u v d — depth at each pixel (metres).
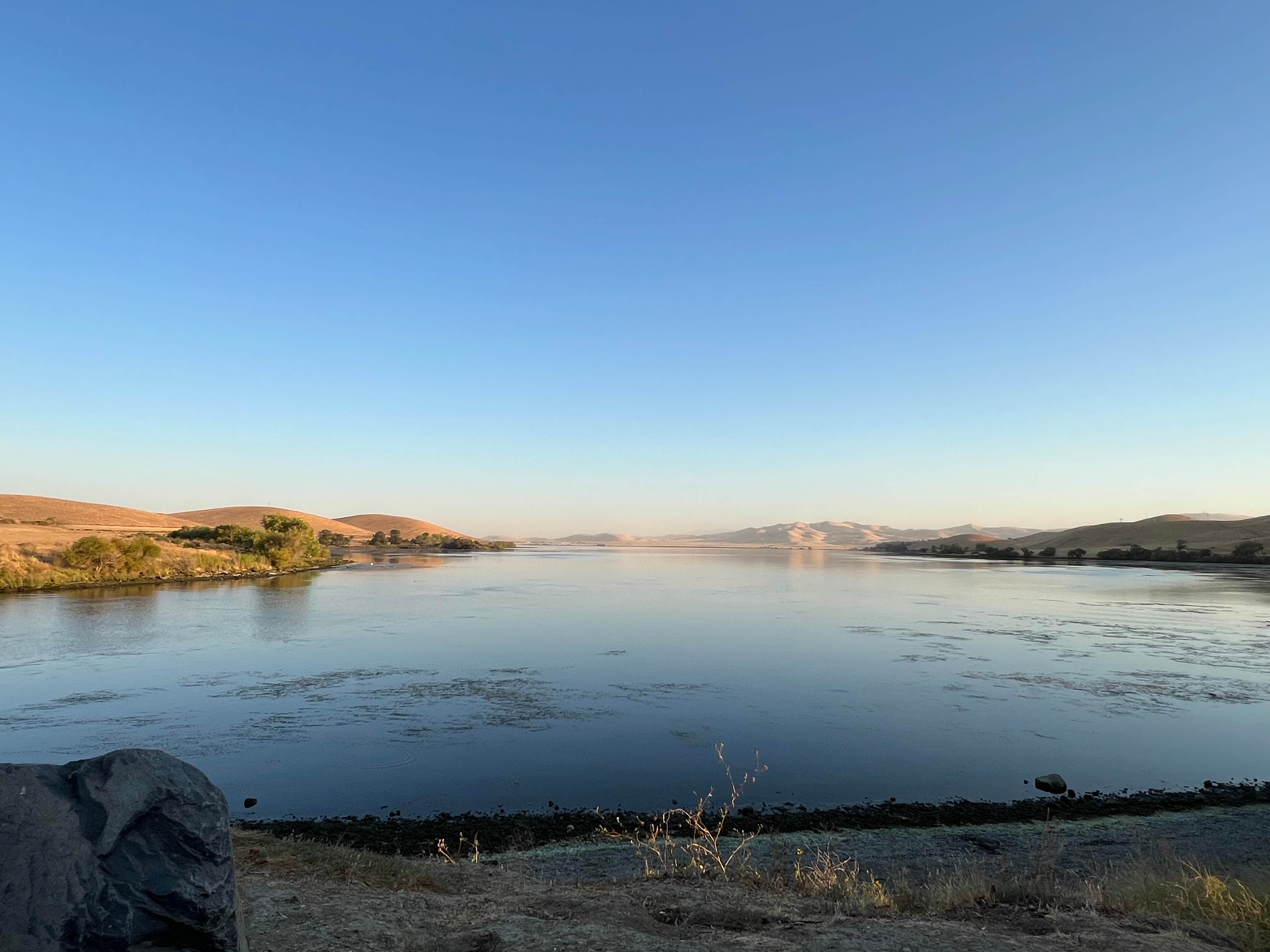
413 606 54.25
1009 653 34.03
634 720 21.81
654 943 5.48
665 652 34.03
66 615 44.72
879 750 19.02
